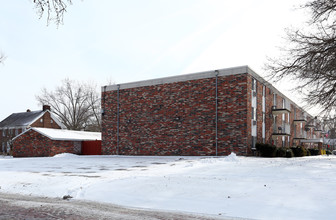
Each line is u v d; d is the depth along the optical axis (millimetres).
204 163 17562
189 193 9078
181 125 27094
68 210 7086
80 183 11250
